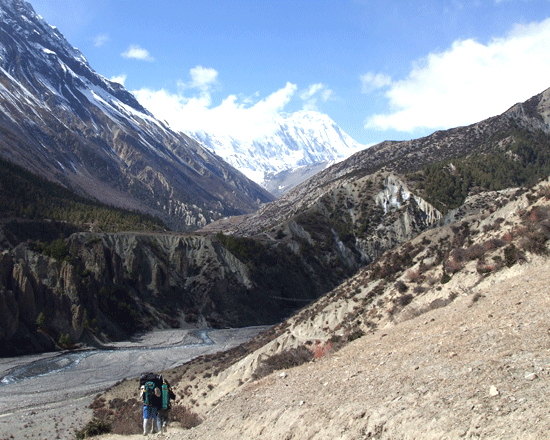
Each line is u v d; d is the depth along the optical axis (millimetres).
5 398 41875
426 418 10328
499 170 142375
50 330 67375
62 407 38594
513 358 11406
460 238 38594
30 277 69750
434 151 194750
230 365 37844
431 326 18375
